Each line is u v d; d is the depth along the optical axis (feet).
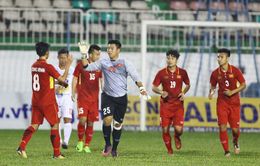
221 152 140.97
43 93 116.16
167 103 130.93
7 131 210.59
